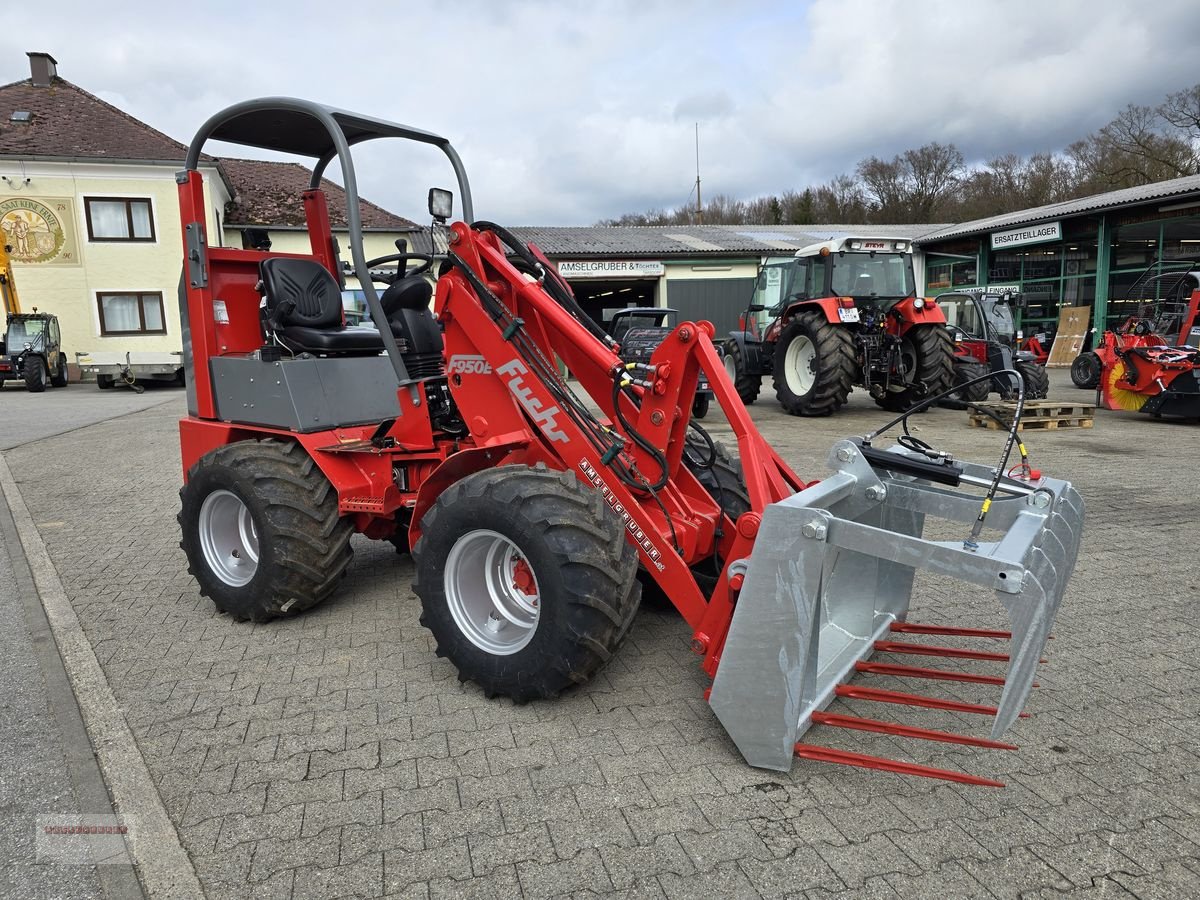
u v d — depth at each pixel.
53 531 5.71
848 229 31.08
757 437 2.82
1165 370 9.97
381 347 4.05
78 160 21.80
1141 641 3.44
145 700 3.04
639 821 2.25
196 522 3.87
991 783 2.32
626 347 10.33
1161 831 2.19
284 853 2.14
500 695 2.96
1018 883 1.99
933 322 10.82
